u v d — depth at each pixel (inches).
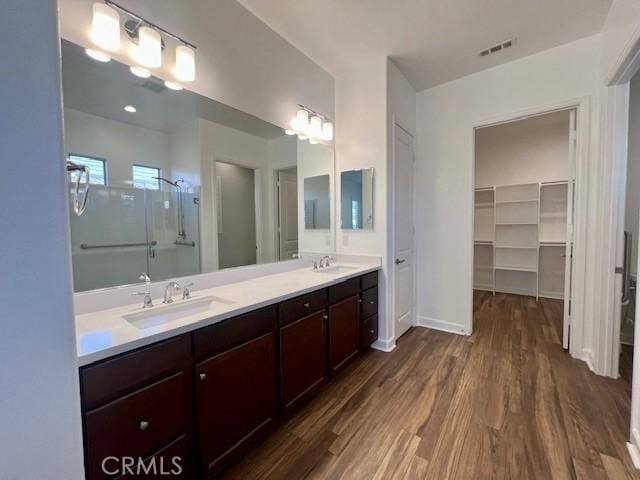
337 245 121.9
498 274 201.5
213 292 71.5
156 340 43.9
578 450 60.2
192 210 74.0
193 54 66.5
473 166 121.6
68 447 23.1
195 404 49.9
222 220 81.0
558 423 68.4
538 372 91.8
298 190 104.7
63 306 22.5
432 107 129.8
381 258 110.9
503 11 83.6
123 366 40.6
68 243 22.9
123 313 54.9
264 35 89.0
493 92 114.5
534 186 184.4
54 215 22.0
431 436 65.2
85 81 55.4
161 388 44.9
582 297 99.1
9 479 20.4
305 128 102.5
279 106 95.2
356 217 116.5
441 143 128.3
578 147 99.3
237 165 84.4
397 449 61.6
